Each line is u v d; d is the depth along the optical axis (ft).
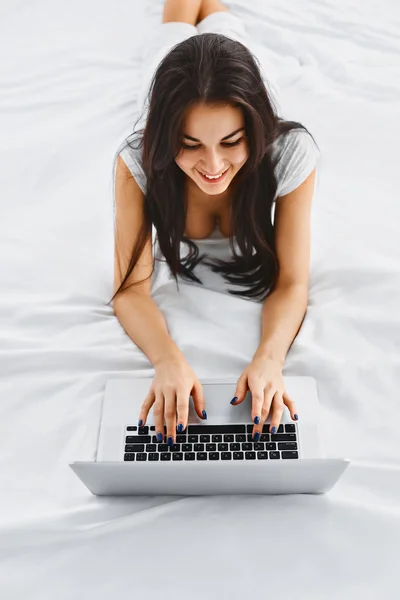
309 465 2.47
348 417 3.17
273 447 2.92
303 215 3.67
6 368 3.44
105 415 3.12
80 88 5.20
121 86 5.22
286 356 3.44
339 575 2.57
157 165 3.12
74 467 2.52
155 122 2.92
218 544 2.69
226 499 2.88
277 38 5.35
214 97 2.70
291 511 2.79
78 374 3.44
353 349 3.43
